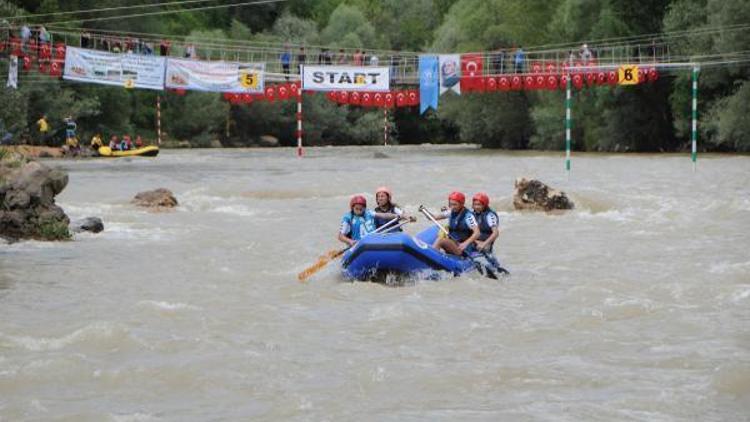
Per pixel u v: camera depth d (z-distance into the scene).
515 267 29.75
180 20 161.88
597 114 116.69
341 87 88.75
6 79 85.44
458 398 16.23
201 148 148.75
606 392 16.44
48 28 118.31
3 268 29.69
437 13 177.62
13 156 38.31
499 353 18.98
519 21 123.94
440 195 54.53
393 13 177.88
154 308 23.08
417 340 20.08
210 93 151.12
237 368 18.02
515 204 45.91
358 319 22.14
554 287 26.08
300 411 15.66
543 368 17.88
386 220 29.69
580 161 90.75
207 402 16.17
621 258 31.33
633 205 47.03
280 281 27.33
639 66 89.62
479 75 90.56
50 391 16.73
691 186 58.38
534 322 21.56
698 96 106.06
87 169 82.69
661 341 19.72
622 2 112.12
